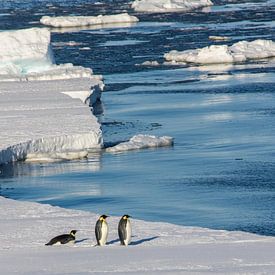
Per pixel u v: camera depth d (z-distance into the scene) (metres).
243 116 143.25
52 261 54.00
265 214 85.69
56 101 140.50
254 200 91.12
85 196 94.44
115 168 107.69
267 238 62.78
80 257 55.06
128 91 175.88
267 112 145.75
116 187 98.25
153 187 97.75
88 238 63.88
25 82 165.88
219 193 94.38
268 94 164.62
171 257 54.75
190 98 164.12
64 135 114.69
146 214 86.38
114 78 196.12
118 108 155.75
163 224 69.12
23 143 111.06
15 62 187.50
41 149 112.69
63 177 103.31
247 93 167.00
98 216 73.25
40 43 192.12
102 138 119.19
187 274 49.50
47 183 100.56
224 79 188.62
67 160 111.56
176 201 91.56
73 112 130.25
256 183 98.75
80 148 115.75
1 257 56.38
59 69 184.62
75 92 153.00
